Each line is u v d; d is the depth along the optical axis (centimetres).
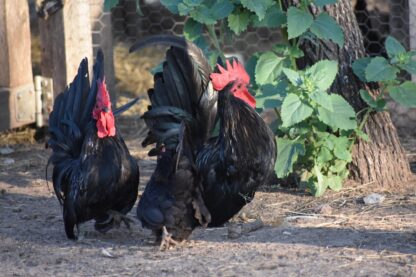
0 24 1220
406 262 707
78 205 796
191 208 773
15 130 1306
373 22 1459
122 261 741
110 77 1346
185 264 723
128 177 796
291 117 873
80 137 849
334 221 852
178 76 839
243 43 1614
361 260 716
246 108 790
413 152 1137
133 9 1688
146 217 765
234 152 782
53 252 776
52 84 1263
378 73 902
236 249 763
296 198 950
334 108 893
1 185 1046
